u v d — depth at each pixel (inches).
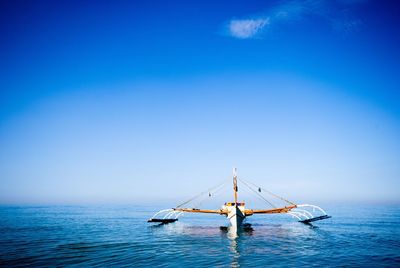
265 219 2942.9
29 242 1427.2
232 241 1435.8
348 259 1034.1
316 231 1836.9
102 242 1422.2
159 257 1074.1
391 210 4911.4
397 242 1395.2
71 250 1215.6
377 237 1563.7
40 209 5442.9
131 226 2208.4
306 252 1152.2
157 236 1628.9
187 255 1105.4
